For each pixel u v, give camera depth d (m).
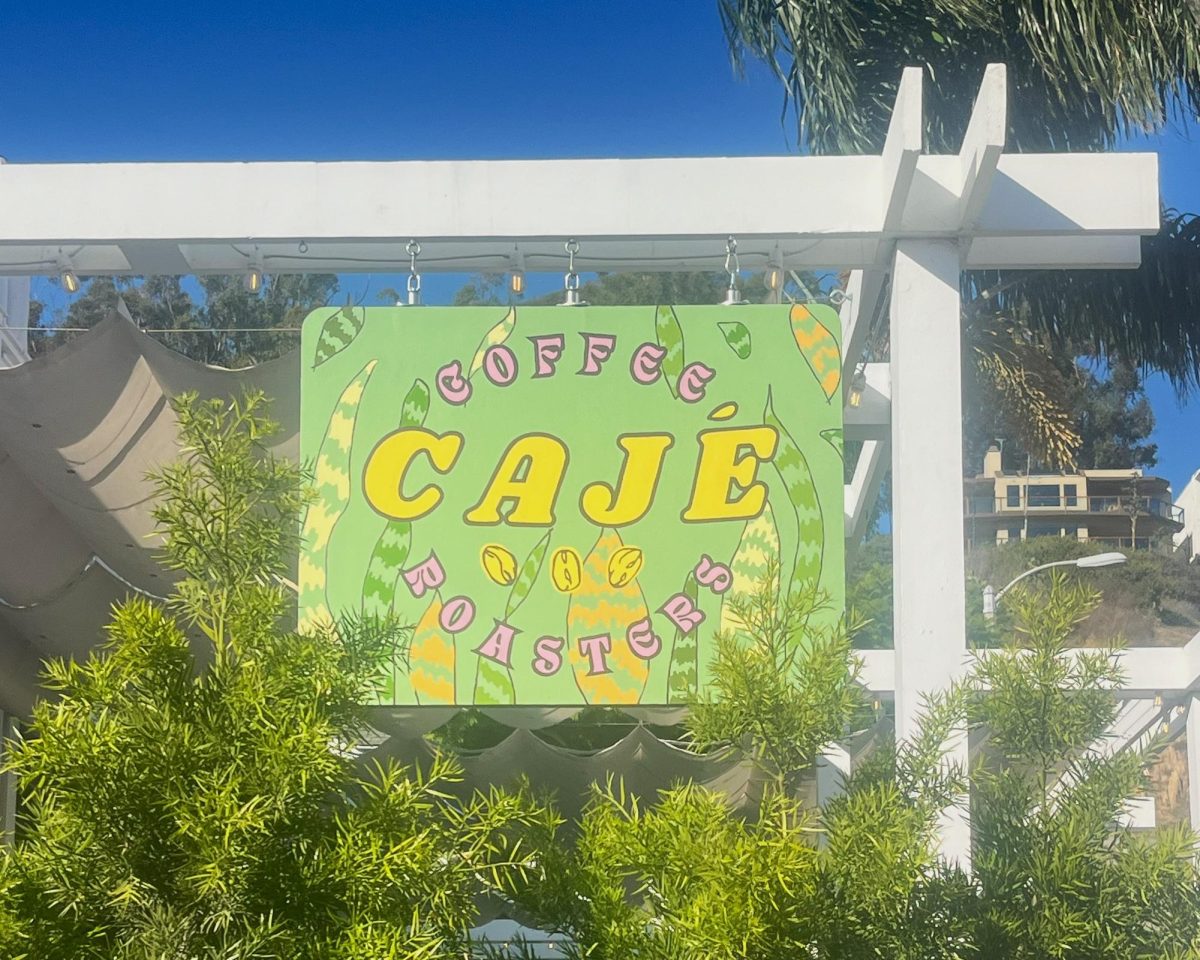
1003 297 10.42
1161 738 3.58
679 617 4.61
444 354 4.73
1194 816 6.38
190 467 3.39
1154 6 9.17
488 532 4.67
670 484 4.66
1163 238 10.17
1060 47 9.24
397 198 4.83
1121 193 4.82
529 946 3.41
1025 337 10.54
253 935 2.79
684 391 4.70
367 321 4.75
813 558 4.61
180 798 2.83
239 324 17.97
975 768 3.57
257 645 3.12
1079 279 10.20
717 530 4.65
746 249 5.16
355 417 4.71
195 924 2.94
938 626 4.66
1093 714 3.55
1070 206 4.81
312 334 4.75
